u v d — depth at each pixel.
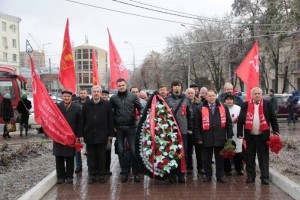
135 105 9.29
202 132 8.88
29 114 17.97
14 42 79.81
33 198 7.30
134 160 9.14
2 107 17.12
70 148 8.88
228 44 47.22
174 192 8.10
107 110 8.98
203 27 51.62
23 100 17.67
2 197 7.60
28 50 19.80
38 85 8.80
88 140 8.87
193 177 9.55
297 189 7.35
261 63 47.06
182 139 9.05
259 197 7.61
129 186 8.68
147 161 8.77
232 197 7.64
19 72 80.50
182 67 56.44
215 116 8.84
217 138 8.78
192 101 9.99
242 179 9.22
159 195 7.88
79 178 9.54
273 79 53.16
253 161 8.80
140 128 8.89
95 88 8.93
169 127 8.88
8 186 8.48
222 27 49.81
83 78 89.06
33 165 10.89
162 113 8.91
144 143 8.80
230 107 9.72
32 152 12.55
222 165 8.94
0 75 19.27
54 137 8.77
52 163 11.18
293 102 22.98
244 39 44.09
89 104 8.96
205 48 51.12
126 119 9.10
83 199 7.65
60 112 8.82
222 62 49.66
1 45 75.81
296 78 50.38
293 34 36.44
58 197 7.82
